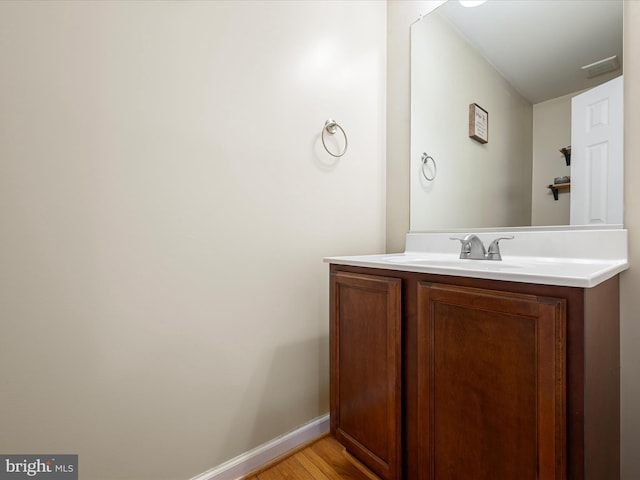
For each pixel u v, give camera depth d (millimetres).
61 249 837
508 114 1267
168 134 1005
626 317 962
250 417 1217
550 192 1159
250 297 1210
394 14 1711
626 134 981
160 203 996
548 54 1170
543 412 661
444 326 851
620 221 992
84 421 877
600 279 680
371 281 1057
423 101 1570
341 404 1196
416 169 1606
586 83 1078
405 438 966
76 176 854
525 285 702
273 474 1187
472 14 1382
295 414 1354
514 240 1233
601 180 1037
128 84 930
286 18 1297
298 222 1353
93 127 876
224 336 1145
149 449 986
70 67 840
